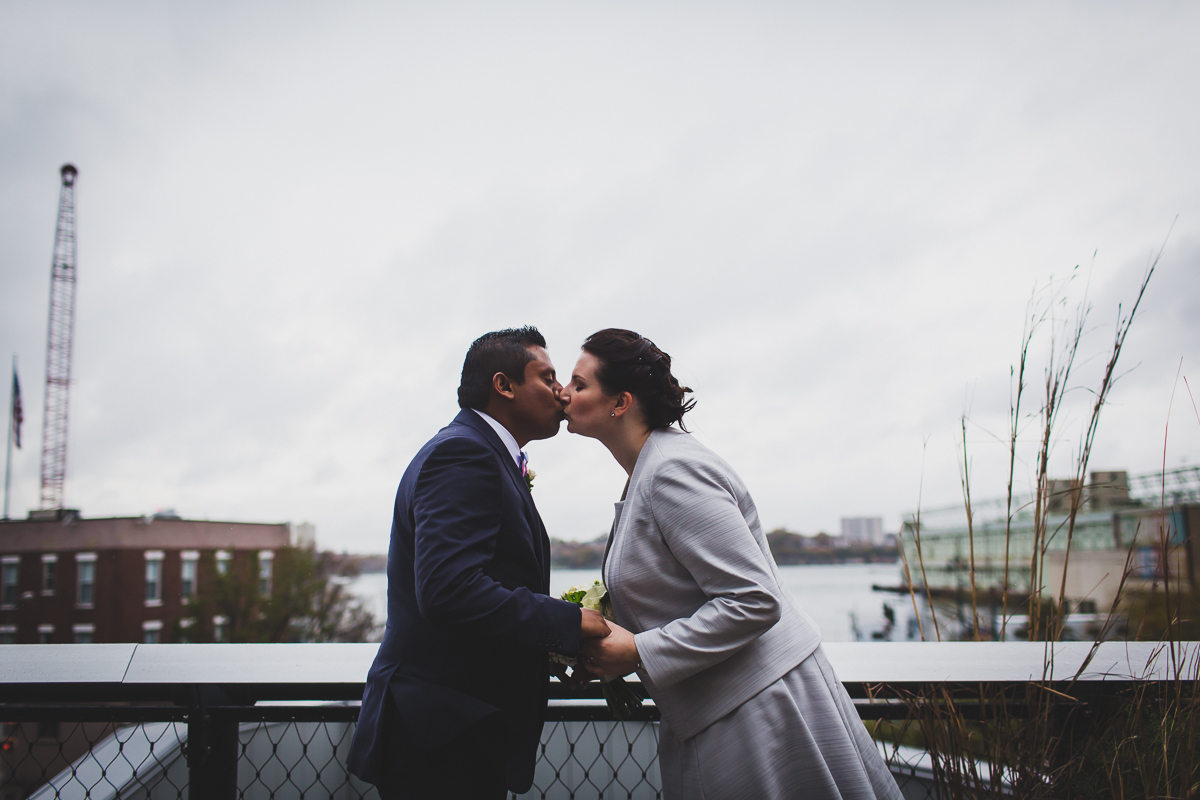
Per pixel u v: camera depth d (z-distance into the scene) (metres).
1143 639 1.49
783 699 1.28
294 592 26.50
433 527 1.19
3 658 1.47
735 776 1.25
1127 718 1.42
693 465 1.35
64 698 1.44
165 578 27.50
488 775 1.25
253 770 2.37
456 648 1.25
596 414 1.48
